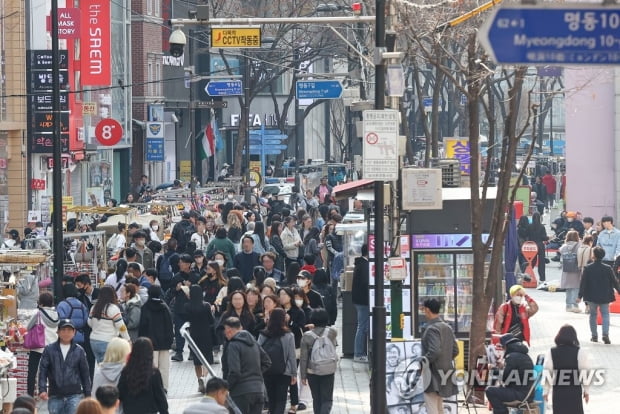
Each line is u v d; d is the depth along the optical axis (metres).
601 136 128.62
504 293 63.28
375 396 44.94
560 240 122.25
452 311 57.38
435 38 58.22
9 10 116.56
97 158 154.25
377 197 45.47
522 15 23.70
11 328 55.25
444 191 59.34
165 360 54.81
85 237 83.44
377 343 45.00
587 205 129.75
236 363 43.56
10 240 88.31
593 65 23.80
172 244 75.38
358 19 50.91
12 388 46.03
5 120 116.19
